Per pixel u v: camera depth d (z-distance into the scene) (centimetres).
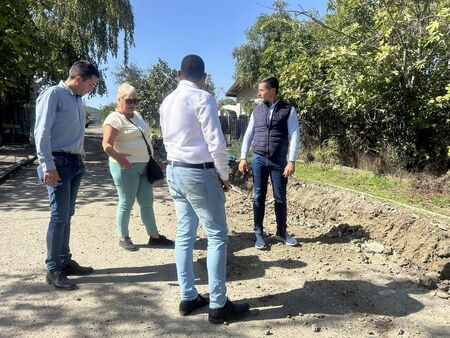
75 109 405
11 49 1021
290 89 1084
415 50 849
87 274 450
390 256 509
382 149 971
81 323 353
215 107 344
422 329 353
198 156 343
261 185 534
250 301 397
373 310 384
